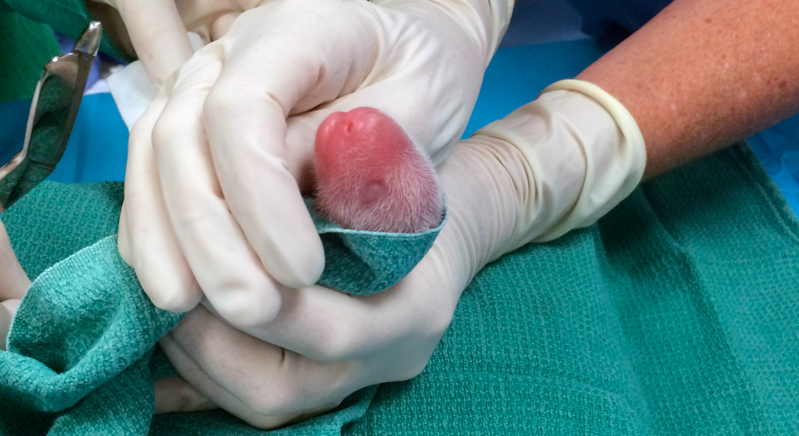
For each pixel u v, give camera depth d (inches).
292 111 14.0
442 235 15.3
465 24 17.2
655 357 17.5
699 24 17.4
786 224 18.7
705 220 19.7
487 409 15.5
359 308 13.7
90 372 12.7
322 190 12.9
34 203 16.0
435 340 14.8
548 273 17.5
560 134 17.2
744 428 16.4
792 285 17.8
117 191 16.6
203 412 14.8
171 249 12.9
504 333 16.3
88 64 12.2
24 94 22.6
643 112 17.2
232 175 12.5
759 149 23.7
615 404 15.8
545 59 26.5
